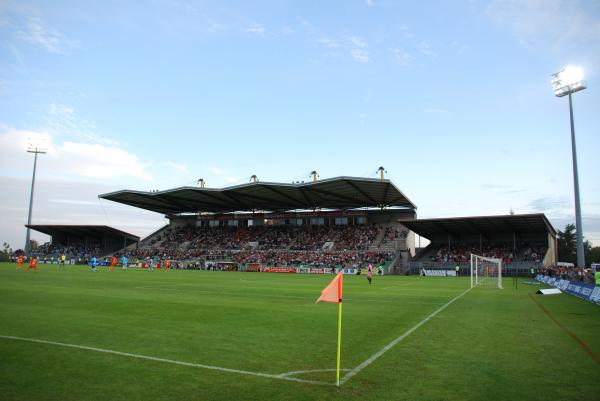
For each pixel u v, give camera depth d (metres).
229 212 88.19
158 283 31.48
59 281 30.84
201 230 87.50
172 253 79.75
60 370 7.66
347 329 12.35
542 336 11.34
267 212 84.19
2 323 12.57
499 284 32.56
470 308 18.02
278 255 71.00
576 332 11.98
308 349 9.58
